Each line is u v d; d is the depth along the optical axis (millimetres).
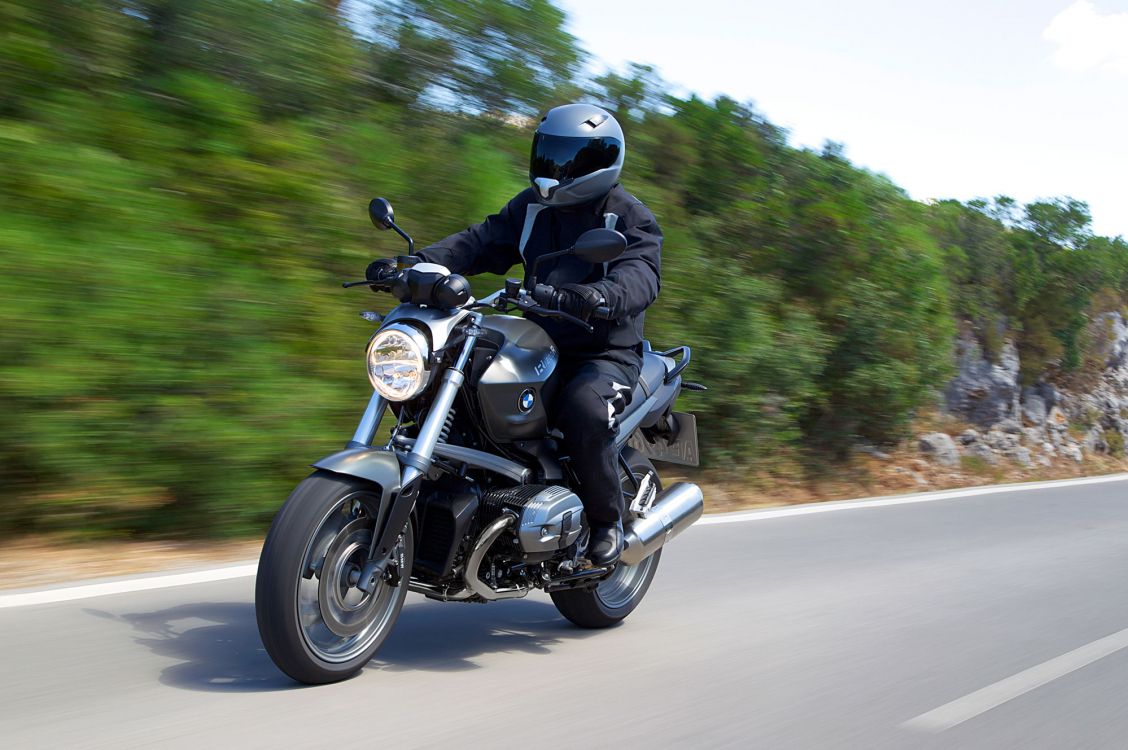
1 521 4930
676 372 4535
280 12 7285
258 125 6660
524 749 2896
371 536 3260
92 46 6473
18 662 3391
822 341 9672
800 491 9648
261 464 5414
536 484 3682
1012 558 6559
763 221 10164
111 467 5055
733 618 4613
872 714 3426
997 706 3596
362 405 5949
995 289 16031
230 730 2850
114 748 2701
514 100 8625
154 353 5148
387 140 7246
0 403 4730
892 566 6051
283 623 3045
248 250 5926
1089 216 16656
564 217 3975
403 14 8195
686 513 4391
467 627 4191
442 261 3914
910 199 12547
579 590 4160
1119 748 3270
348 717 3004
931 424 13438
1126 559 6750
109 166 5590
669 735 3094
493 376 3486
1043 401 16422
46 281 4898
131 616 3969
